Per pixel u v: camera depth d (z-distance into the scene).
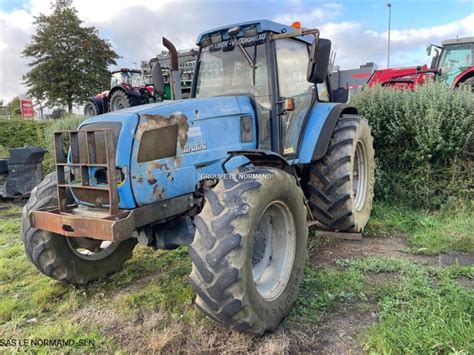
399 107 5.38
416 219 4.72
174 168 2.81
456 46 11.03
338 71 17.12
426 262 3.57
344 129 4.13
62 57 28.52
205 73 3.87
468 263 3.49
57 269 3.16
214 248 2.29
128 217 2.48
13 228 5.38
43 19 29.03
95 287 3.39
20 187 6.91
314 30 3.16
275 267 2.82
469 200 4.85
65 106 28.95
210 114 3.06
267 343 2.44
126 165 2.59
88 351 2.49
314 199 4.16
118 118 2.68
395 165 5.45
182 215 3.09
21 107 22.19
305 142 3.94
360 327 2.60
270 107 3.46
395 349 2.26
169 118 2.79
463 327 2.35
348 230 4.20
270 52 3.48
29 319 2.93
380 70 12.70
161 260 3.88
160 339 2.52
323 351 2.38
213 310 2.34
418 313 2.60
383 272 3.39
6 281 3.60
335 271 3.43
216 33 3.76
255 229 2.44
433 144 4.98
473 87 9.62
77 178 2.81
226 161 2.91
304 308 2.85
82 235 2.52
